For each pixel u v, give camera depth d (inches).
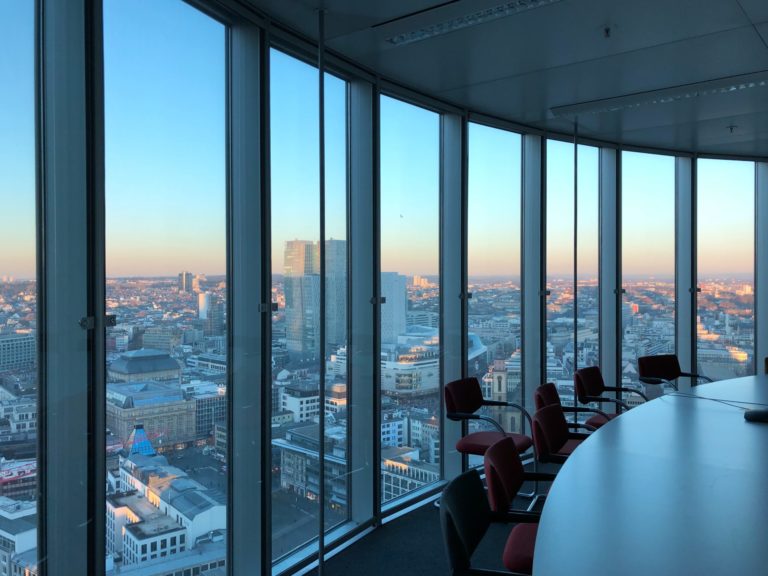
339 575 130.9
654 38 141.7
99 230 86.9
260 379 125.3
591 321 259.9
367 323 165.3
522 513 88.4
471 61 156.2
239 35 122.3
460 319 199.0
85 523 85.0
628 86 176.1
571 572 59.4
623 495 81.7
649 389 271.4
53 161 80.4
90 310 86.0
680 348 279.6
